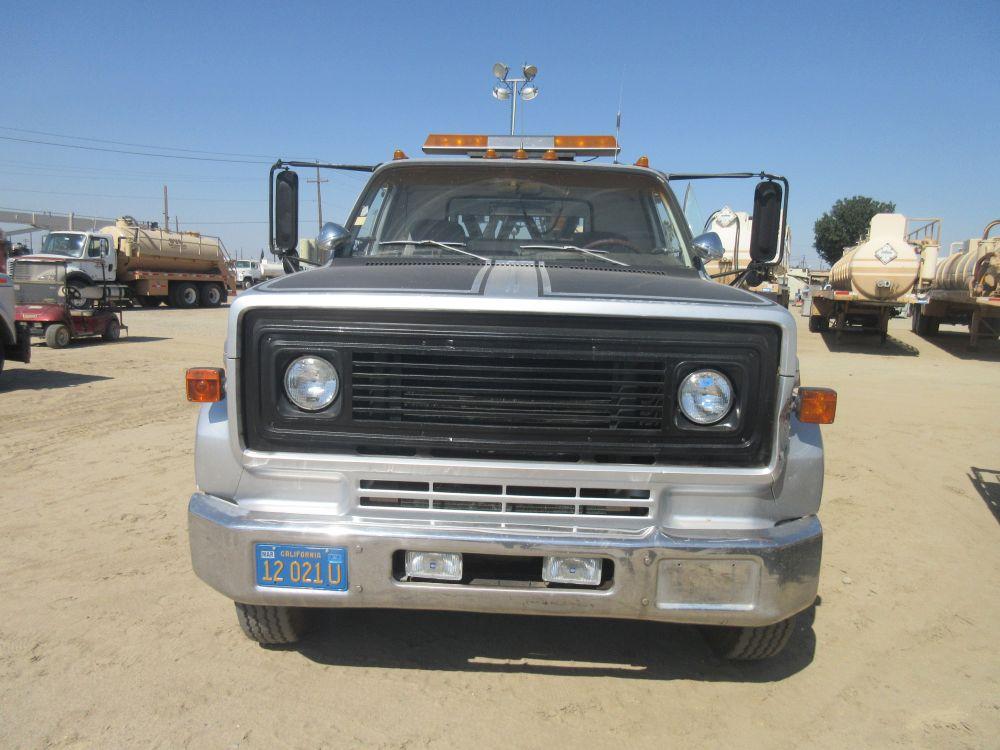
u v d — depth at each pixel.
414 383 2.51
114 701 2.79
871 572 4.21
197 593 3.71
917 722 2.79
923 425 8.11
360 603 2.56
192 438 6.95
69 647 3.17
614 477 2.51
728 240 14.23
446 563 2.52
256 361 2.54
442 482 2.54
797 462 2.60
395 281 2.73
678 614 2.52
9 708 2.73
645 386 2.48
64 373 10.93
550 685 2.98
